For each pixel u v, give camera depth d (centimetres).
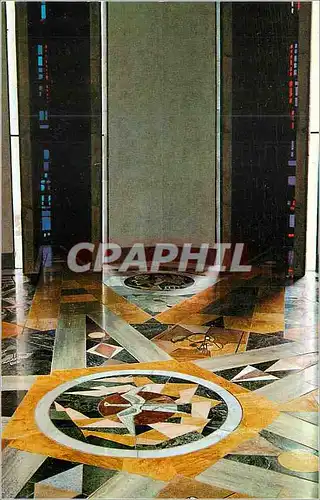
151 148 1225
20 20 1065
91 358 666
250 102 1102
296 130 1073
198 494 411
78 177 1105
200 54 1180
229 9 1093
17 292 939
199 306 871
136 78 1202
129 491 410
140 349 696
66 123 1112
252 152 1107
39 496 406
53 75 1100
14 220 1066
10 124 1068
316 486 420
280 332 757
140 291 955
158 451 466
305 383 600
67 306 865
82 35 1114
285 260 1073
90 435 492
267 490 413
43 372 625
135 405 546
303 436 494
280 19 1075
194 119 1187
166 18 1193
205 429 504
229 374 622
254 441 482
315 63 1059
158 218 1241
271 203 1086
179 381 605
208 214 1161
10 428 502
